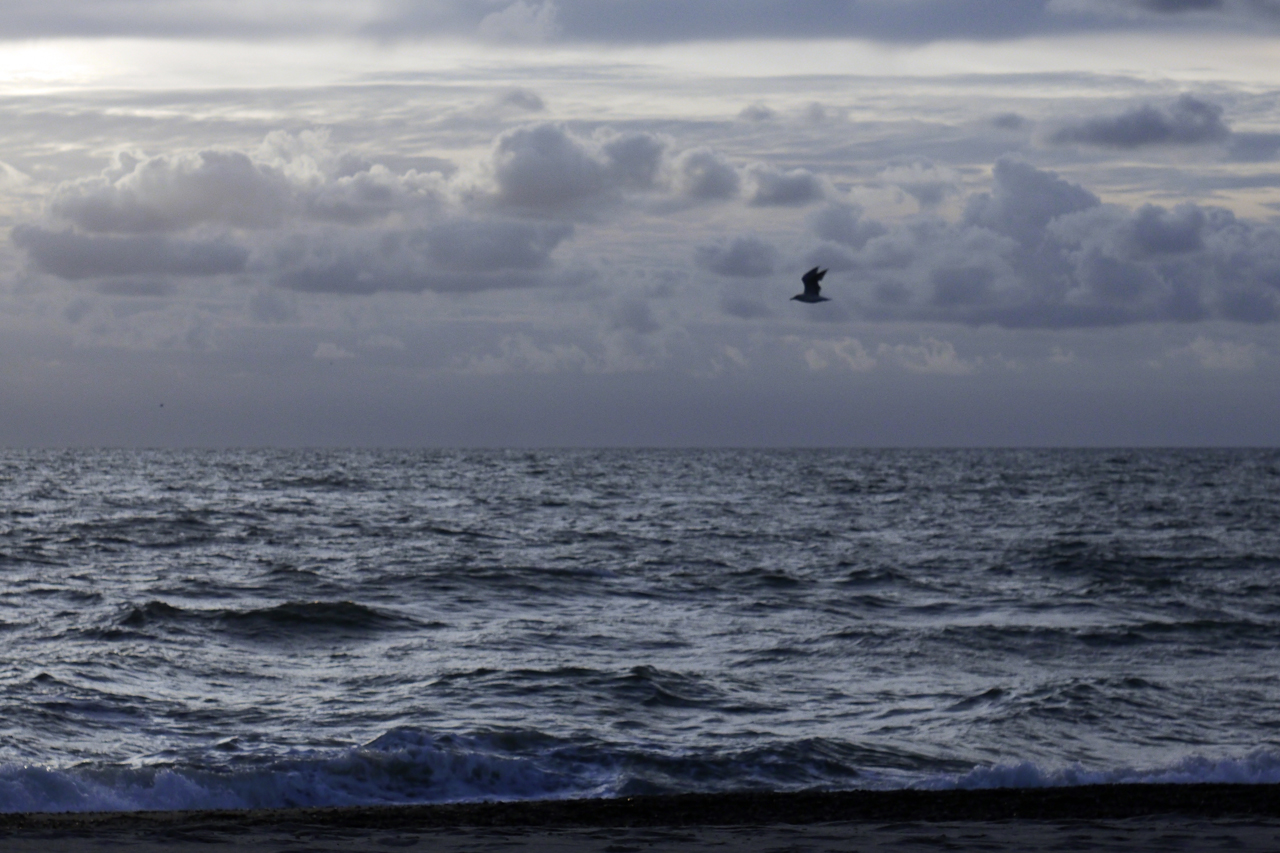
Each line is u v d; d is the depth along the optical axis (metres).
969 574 53.72
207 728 22.34
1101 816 15.66
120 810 16.83
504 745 21.06
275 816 15.77
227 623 33.91
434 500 114.25
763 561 58.66
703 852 12.69
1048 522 92.69
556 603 42.12
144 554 58.16
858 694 26.64
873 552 64.81
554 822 15.64
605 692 25.64
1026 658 31.48
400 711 23.88
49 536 65.94
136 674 26.97
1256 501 125.56
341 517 87.62
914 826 14.61
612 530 78.88
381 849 12.91
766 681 27.83
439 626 35.66
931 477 192.38
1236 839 13.47
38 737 21.06
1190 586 49.09
